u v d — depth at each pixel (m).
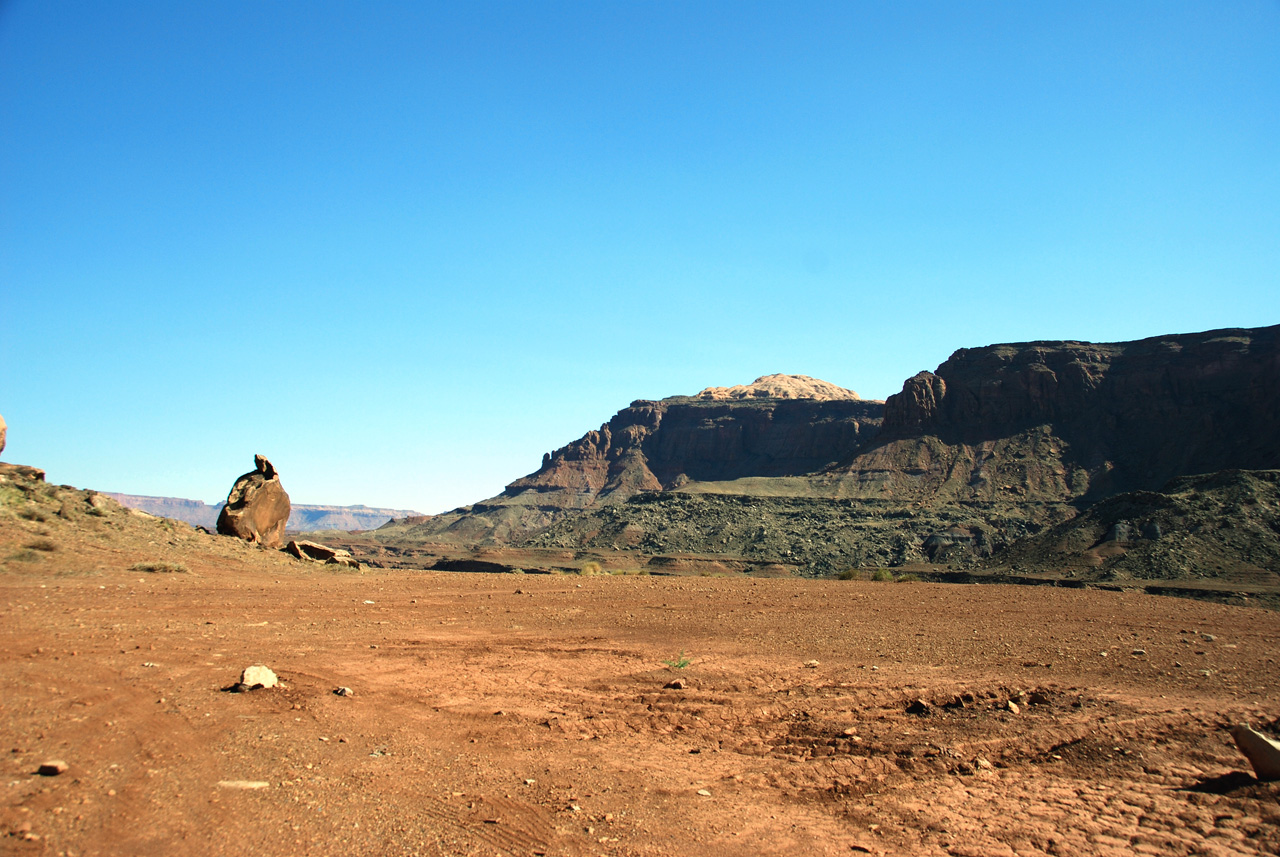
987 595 25.44
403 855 5.74
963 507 170.25
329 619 16.84
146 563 22.39
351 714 9.48
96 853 5.45
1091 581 76.00
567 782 7.54
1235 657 13.97
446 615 18.55
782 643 15.70
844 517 172.00
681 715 10.23
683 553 167.00
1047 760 8.62
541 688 11.48
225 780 7.01
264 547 30.92
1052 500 170.12
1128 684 11.98
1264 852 6.18
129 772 7.03
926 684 12.02
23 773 6.81
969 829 6.66
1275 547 72.56
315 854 5.67
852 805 7.22
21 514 24.12
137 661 11.37
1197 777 8.02
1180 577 71.44
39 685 9.66
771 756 8.66
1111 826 6.73
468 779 7.47
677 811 6.92
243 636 14.10
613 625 17.84
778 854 6.10
